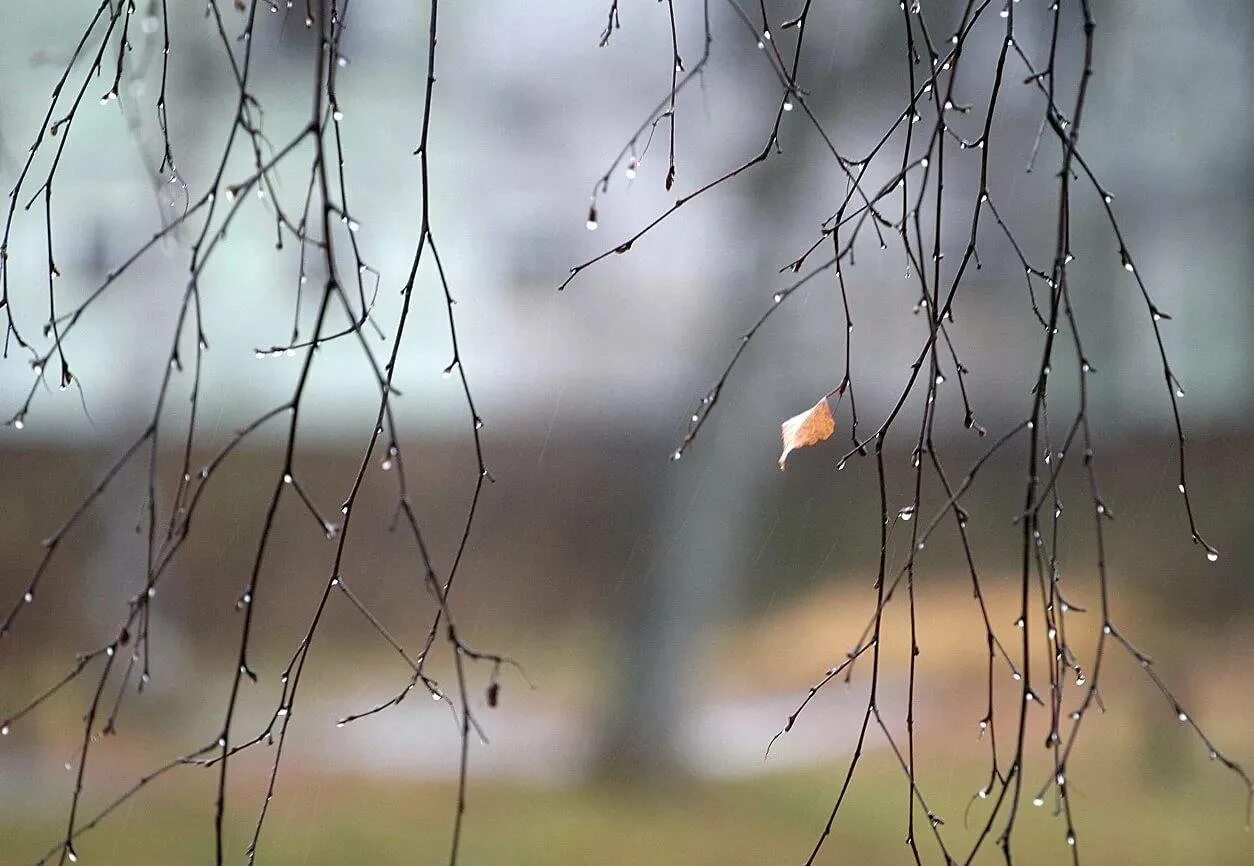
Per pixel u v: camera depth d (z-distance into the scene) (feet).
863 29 28.60
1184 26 34.88
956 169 27.63
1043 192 31.19
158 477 33.94
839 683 30.73
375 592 36.06
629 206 34.83
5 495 32.14
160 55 22.57
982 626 28.94
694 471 36.22
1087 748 27.99
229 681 32.14
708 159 33.53
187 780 27.78
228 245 33.14
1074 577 32.12
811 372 35.40
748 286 35.19
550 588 36.68
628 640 34.71
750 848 26.35
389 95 34.04
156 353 33.22
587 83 33.91
